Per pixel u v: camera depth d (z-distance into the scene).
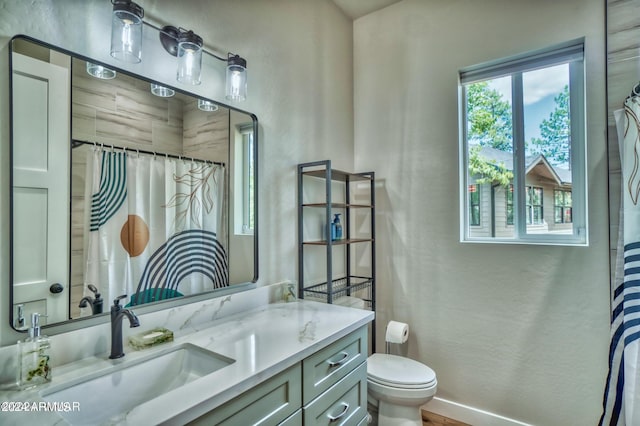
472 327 2.13
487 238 2.21
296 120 2.04
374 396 1.83
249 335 1.28
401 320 2.39
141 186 1.24
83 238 1.08
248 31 1.72
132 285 1.20
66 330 1.03
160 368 1.12
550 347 1.89
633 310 1.48
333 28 2.43
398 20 2.46
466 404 2.13
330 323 1.43
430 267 2.29
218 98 1.55
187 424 0.79
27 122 0.96
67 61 1.05
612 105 1.73
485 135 2.23
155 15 1.29
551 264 1.89
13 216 0.93
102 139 1.13
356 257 2.61
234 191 1.62
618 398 1.60
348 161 2.57
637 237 1.50
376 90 2.56
